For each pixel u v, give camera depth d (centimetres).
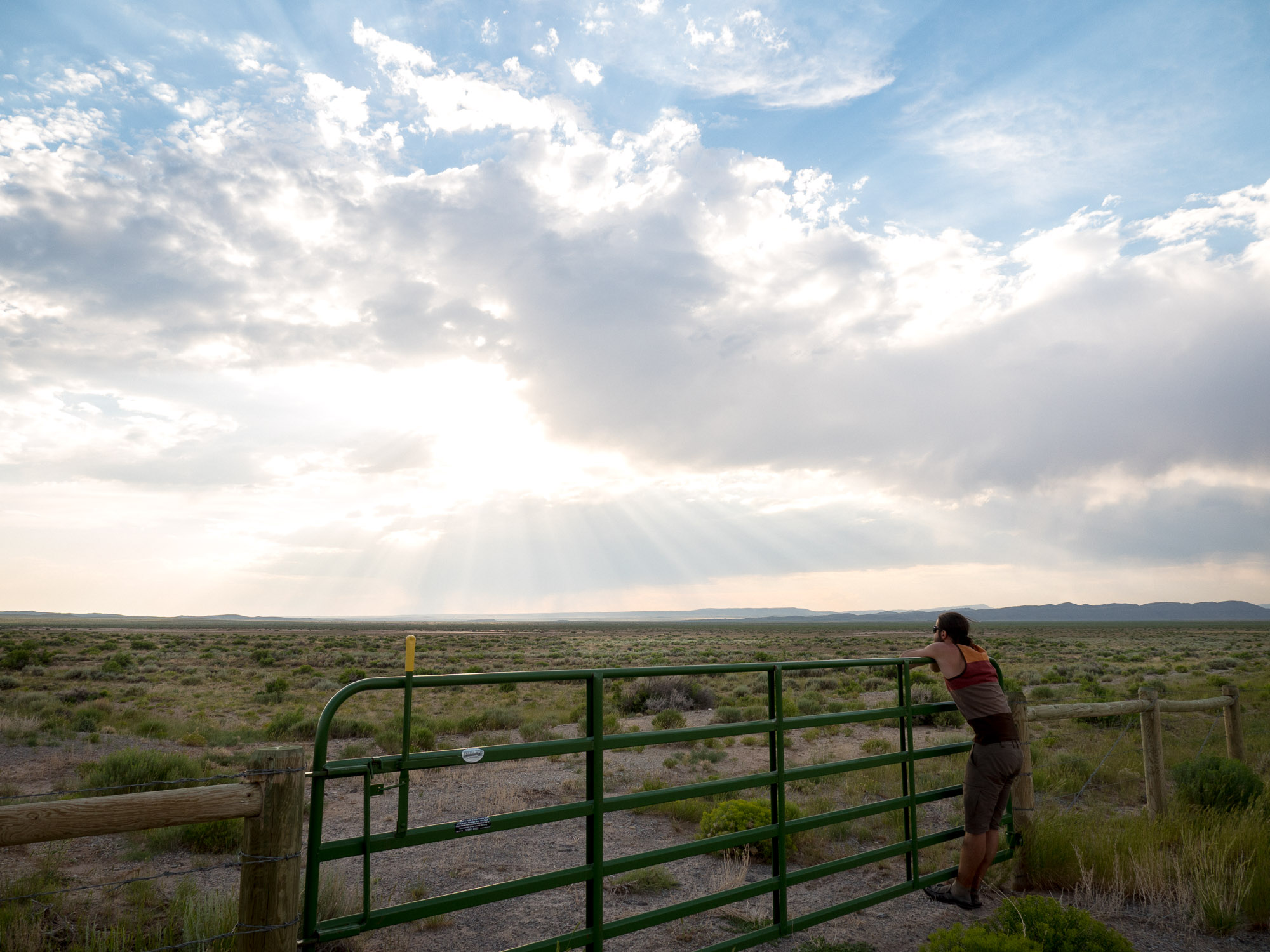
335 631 16375
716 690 3244
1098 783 1118
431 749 1619
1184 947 525
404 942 562
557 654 6134
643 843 880
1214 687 2586
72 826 271
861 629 18225
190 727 1856
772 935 495
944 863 766
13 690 2866
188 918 564
